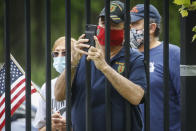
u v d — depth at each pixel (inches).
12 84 404.8
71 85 388.2
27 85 365.1
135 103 372.2
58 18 1641.2
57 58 459.2
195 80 378.9
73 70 379.6
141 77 381.4
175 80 465.4
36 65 1486.2
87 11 368.2
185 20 378.3
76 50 364.8
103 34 386.0
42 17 1697.8
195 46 378.6
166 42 384.8
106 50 370.0
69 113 369.1
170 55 468.1
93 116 382.9
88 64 369.1
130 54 387.9
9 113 366.3
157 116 470.3
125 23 373.4
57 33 1544.0
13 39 1642.5
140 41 479.5
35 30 1668.3
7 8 362.0
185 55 378.6
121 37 385.7
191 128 379.2
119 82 362.3
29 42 365.1
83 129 390.0
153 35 492.1
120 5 385.7
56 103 462.9
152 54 485.1
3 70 398.0
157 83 471.8
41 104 458.0
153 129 470.9
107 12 369.1
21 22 1670.8
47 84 367.9
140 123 393.4
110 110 372.2
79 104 390.0
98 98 382.0
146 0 378.3
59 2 1657.2
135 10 479.2
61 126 427.8
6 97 365.7
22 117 694.5
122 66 386.0
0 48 1590.8
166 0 383.9
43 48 1636.3
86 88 370.6
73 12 1581.0
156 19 492.7
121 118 380.8
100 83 382.3
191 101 378.6
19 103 404.2
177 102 467.8
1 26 1667.1
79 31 1546.5
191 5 364.8
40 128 459.2
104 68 359.6
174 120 465.7
